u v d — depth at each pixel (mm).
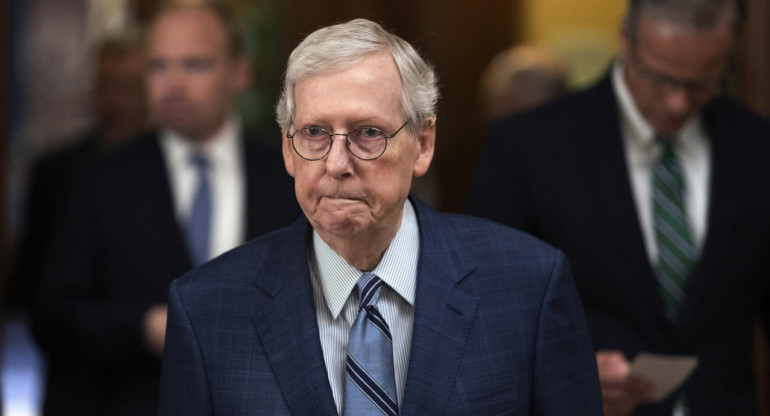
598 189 4855
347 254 3047
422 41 15422
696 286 4781
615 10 15219
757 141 4941
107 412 5406
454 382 2986
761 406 6637
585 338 3197
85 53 17359
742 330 4910
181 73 5551
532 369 3074
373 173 2816
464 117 15539
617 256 4793
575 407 3094
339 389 3041
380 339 3031
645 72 4648
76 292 5391
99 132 7703
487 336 3051
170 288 3176
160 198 5492
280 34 13383
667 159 4934
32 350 14234
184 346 3078
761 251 4863
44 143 17156
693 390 4703
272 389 3002
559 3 15391
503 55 15523
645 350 4734
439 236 3219
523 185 5000
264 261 3195
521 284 3131
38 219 7234
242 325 3076
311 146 2846
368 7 14859
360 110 2775
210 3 5781
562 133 5004
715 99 5051
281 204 5656
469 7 15492
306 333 3041
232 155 5746
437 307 3062
